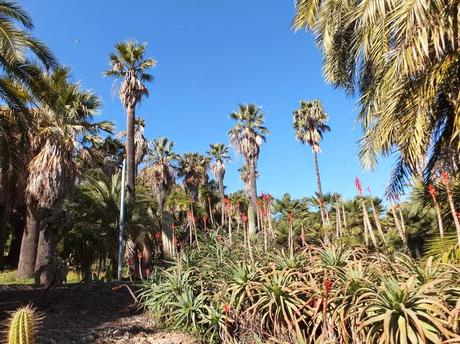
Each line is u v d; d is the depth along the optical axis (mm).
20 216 30078
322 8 9602
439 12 6270
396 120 7723
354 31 8984
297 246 7699
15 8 11094
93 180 18578
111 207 18094
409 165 7848
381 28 7496
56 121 17625
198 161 43469
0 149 12031
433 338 3564
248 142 34500
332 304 4652
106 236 17312
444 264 4613
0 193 18719
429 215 10562
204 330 6648
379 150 8531
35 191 16719
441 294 4012
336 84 11195
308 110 36312
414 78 7449
